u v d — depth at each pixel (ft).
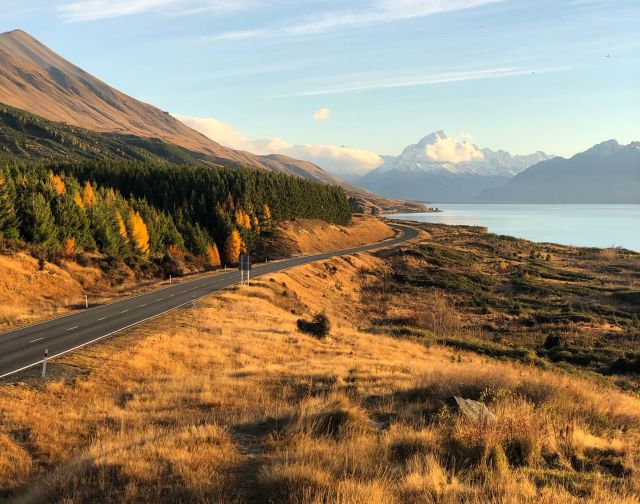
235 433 34.27
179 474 25.70
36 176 229.04
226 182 341.62
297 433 31.94
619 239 604.90
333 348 93.71
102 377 60.34
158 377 63.00
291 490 22.25
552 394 45.39
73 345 77.15
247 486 24.16
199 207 304.50
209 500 22.26
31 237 177.27
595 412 42.50
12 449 36.11
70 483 25.53
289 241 332.19
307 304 171.01
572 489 24.59
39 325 97.19
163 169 372.79
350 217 505.66
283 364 74.28
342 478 23.71
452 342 129.80
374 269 276.21
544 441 31.63
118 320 102.83
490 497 22.63
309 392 50.42
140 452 28.99
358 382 55.52
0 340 82.17
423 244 364.79
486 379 47.55
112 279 180.24
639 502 22.81
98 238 205.67
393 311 192.13
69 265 173.17
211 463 27.14
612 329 166.91
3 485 30.68
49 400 50.01
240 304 131.85
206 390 53.26
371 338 116.47
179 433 33.63
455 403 38.91
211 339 87.45
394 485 23.47
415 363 79.30
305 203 409.69
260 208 341.82
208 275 204.74
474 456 28.04
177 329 93.91
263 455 28.96
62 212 188.75
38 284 147.64
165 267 212.64
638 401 60.39
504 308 201.16
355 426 33.76
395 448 30.01
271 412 39.42
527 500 21.71
